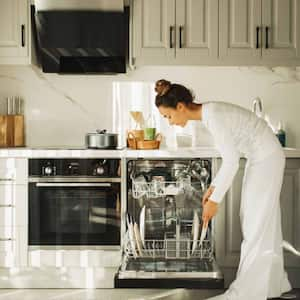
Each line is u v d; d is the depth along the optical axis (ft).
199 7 13.75
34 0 13.67
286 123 14.94
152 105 14.93
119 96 14.93
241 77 14.92
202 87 14.92
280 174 11.50
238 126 11.35
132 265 11.18
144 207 12.12
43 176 12.97
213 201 11.04
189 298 12.48
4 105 14.90
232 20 13.76
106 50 13.98
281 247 11.75
